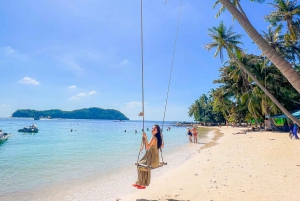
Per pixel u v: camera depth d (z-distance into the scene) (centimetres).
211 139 3084
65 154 1833
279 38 3206
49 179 1012
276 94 3597
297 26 2781
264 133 3306
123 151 2016
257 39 483
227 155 1477
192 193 711
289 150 1517
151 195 721
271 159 1216
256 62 3694
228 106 5991
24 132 4938
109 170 1209
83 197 759
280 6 2789
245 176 881
